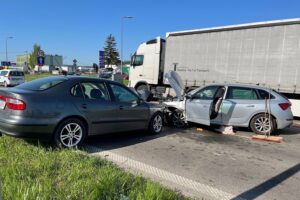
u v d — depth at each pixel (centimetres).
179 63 1599
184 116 961
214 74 1447
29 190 364
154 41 1734
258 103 899
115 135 816
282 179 530
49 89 610
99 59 2514
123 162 577
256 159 645
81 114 636
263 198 448
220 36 1422
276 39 1241
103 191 378
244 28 1337
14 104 566
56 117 596
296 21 1184
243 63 1344
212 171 554
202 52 1493
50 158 509
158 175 516
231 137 856
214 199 434
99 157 560
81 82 659
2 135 652
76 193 382
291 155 690
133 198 372
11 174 421
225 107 912
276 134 940
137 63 1823
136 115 771
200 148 717
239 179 520
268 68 1267
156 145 725
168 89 1661
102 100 688
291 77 1206
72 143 631
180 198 405
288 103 909
